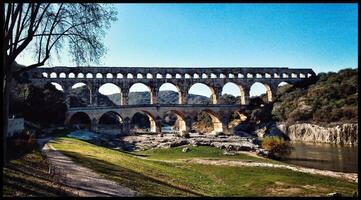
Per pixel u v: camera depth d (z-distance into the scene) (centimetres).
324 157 8106
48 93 12606
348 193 3866
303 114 13925
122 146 9869
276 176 4900
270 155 8106
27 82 12962
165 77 15925
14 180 2227
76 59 3462
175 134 13062
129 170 3903
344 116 12544
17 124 5922
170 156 7675
